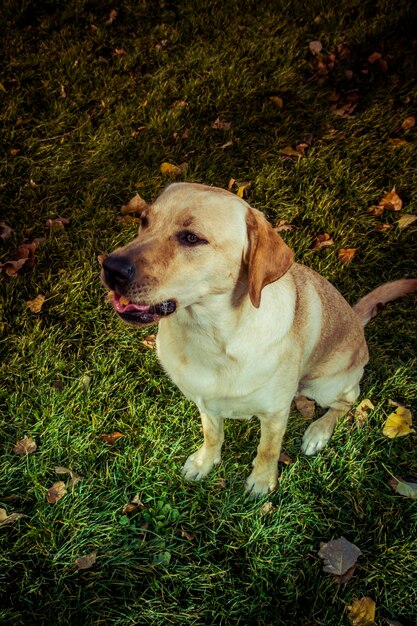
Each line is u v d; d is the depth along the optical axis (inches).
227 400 50.9
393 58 92.8
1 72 96.7
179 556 53.2
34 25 106.7
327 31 99.4
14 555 52.3
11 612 49.4
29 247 71.7
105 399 61.7
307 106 88.0
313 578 51.8
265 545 53.7
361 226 74.8
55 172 81.3
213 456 57.9
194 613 50.5
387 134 83.0
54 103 90.6
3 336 65.4
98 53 100.8
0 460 57.6
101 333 66.5
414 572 52.0
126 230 74.1
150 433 59.5
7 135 85.8
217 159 81.6
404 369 63.9
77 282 69.2
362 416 61.2
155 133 85.4
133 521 54.9
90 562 51.9
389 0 102.0
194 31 102.3
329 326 55.2
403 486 55.8
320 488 56.9
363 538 54.0
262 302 48.2
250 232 45.4
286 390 51.9
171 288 44.6
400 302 68.3
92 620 49.7
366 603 50.1
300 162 80.3
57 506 54.6
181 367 50.8
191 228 44.3
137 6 108.3
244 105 88.7
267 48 97.1
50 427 59.1
